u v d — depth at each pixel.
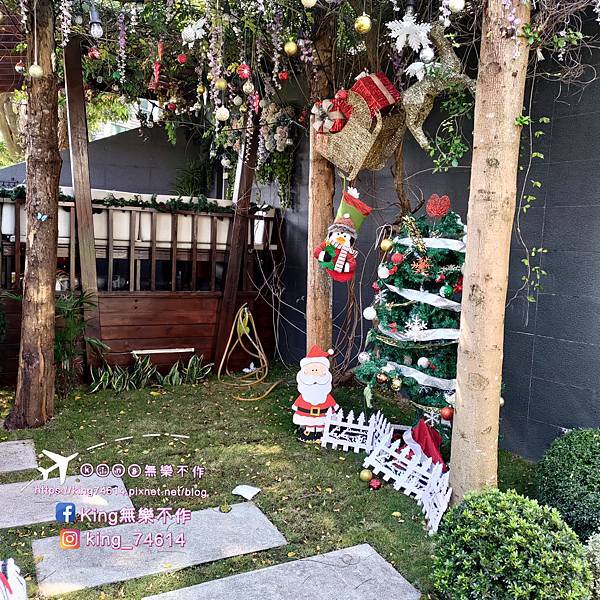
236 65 4.57
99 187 7.97
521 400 3.90
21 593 2.03
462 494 2.79
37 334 4.09
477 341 2.72
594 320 3.43
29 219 4.04
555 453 2.92
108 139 7.95
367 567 2.49
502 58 2.56
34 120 3.97
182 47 4.84
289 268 6.39
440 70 3.09
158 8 4.38
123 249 5.52
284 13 4.09
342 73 4.64
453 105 3.56
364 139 3.66
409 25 2.93
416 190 4.72
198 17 4.32
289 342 6.39
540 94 3.67
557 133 3.60
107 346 5.13
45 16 3.87
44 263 4.08
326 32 4.17
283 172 6.27
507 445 4.01
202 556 2.55
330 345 4.55
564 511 2.67
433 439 3.30
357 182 5.35
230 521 2.87
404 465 3.35
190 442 3.91
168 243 5.71
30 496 3.08
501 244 2.67
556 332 3.66
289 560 2.54
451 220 3.20
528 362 3.84
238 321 5.69
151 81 5.34
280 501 3.09
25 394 4.11
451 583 2.10
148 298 5.55
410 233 3.27
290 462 3.60
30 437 3.92
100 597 2.25
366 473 3.33
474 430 2.75
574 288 3.54
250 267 6.20
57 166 4.09
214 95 4.11
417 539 2.73
